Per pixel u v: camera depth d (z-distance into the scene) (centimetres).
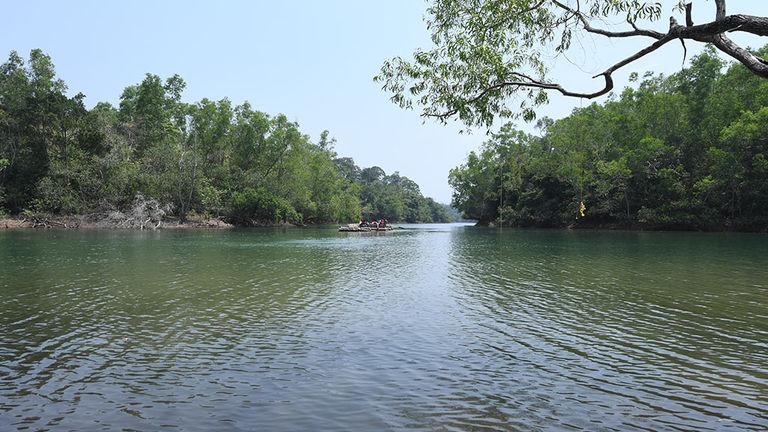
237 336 1135
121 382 841
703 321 1283
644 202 6794
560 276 2122
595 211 7225
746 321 1281
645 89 7444
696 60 6550
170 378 860
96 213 6831
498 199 9706
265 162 9231
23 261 2606
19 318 1305
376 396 781
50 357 978
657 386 829
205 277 2070
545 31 771
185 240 4503
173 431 658
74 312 1378
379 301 1559
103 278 2012
